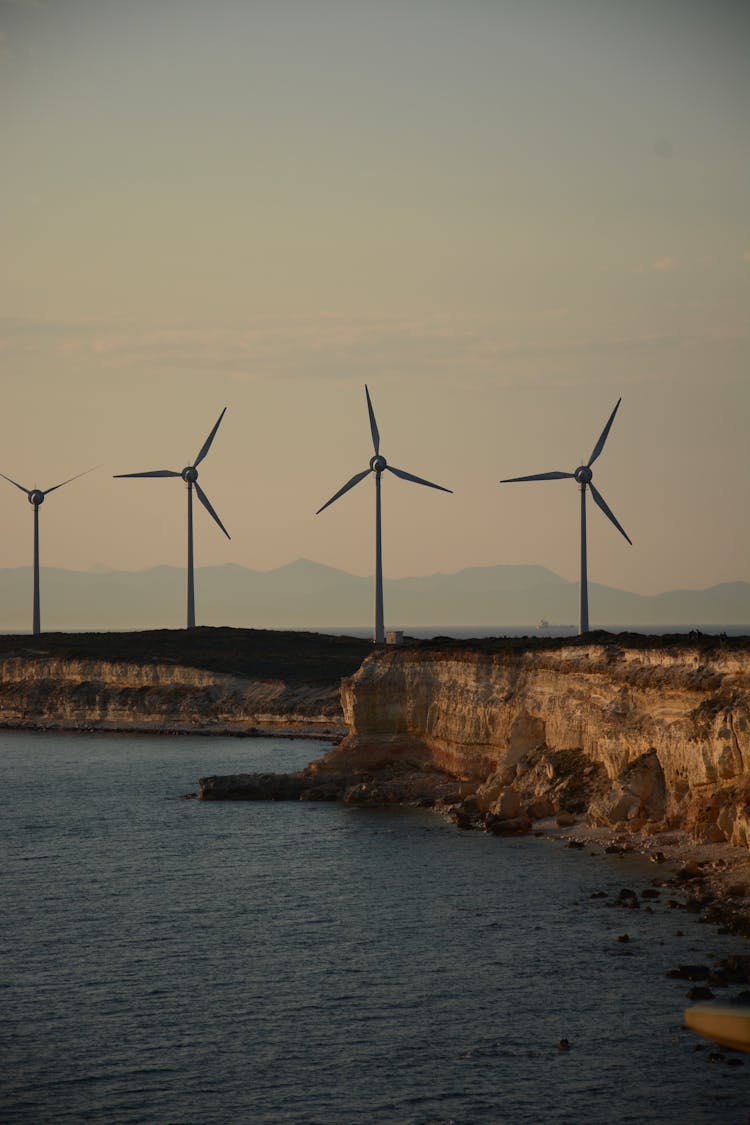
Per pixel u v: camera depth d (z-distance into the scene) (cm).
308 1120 7481
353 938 10925
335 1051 8425
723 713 13150
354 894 12588
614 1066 8069
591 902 11694
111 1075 8106
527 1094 7738
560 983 9481
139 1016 9081
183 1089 7900
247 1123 7450
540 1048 8375
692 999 8944
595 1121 7375
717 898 11388
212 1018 9038
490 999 9238
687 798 14200
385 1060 8269
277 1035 8706
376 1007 9175
